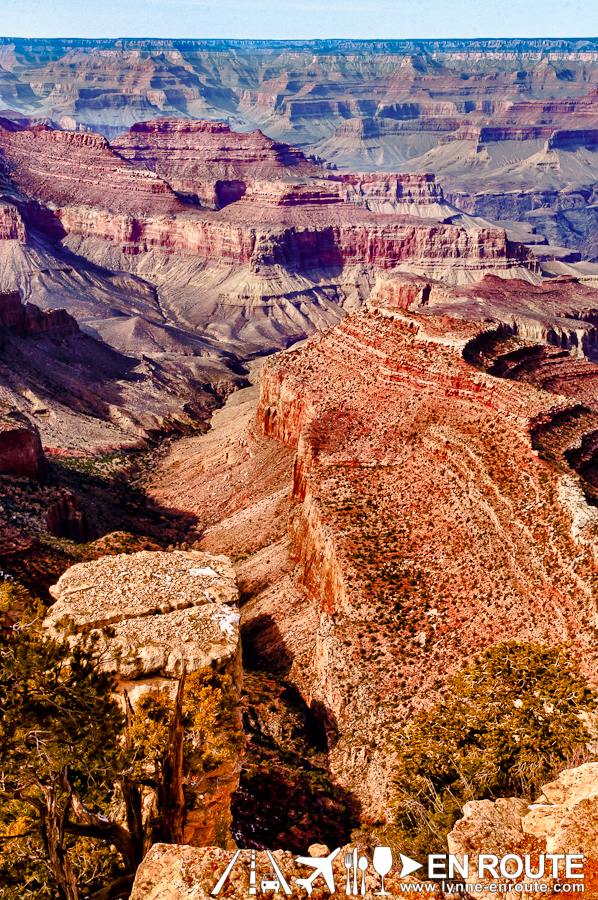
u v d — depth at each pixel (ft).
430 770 104.37
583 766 85.81
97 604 123.65
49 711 85.10
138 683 108.88
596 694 107.24
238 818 133.39
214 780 103.09
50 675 86.43
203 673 108.99
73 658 92.63
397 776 106.73
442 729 108.68
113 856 97.04
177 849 73.41
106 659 104.88
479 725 106.83
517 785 99.81
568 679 108.88
